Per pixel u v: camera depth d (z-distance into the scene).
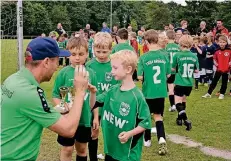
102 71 4.48
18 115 2.38
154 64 5.40
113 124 3.27
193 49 11.76
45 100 2.43
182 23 10.54
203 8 36.91
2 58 17.69
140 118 3.18
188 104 8.78
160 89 5.35
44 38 2.55
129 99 3.20
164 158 5.00
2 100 2.39
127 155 3.20
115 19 61.28
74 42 3.78
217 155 5.16
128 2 65.69
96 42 4.43
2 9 15.05
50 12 52.25
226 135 6.13
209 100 9.33
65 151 3.84
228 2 30.77
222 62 9.44
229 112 7.89
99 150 5.29
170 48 8.25
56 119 2.44
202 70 11.89
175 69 6.71
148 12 56.34
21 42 9.28
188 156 5.09
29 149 2.43
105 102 3.33
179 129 6.50
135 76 8.38
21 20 9.25
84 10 58.41
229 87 11.49
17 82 2.41
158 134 5.20
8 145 2.38
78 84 2.62
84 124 3.81
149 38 5.54
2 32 15.34
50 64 2.53
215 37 11.73
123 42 6.50
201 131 6.38
